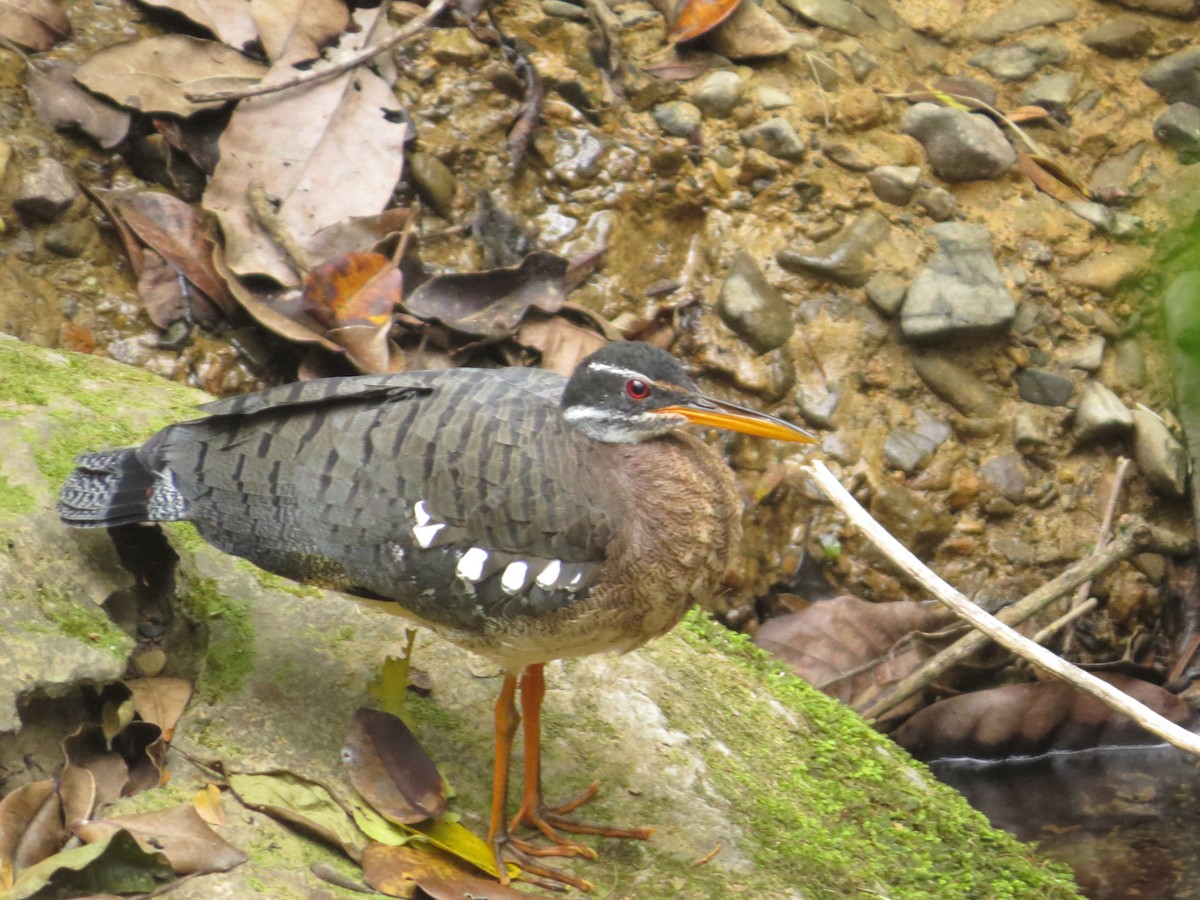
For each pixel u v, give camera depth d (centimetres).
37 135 1116
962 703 1088
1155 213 1347
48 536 784
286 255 1116
